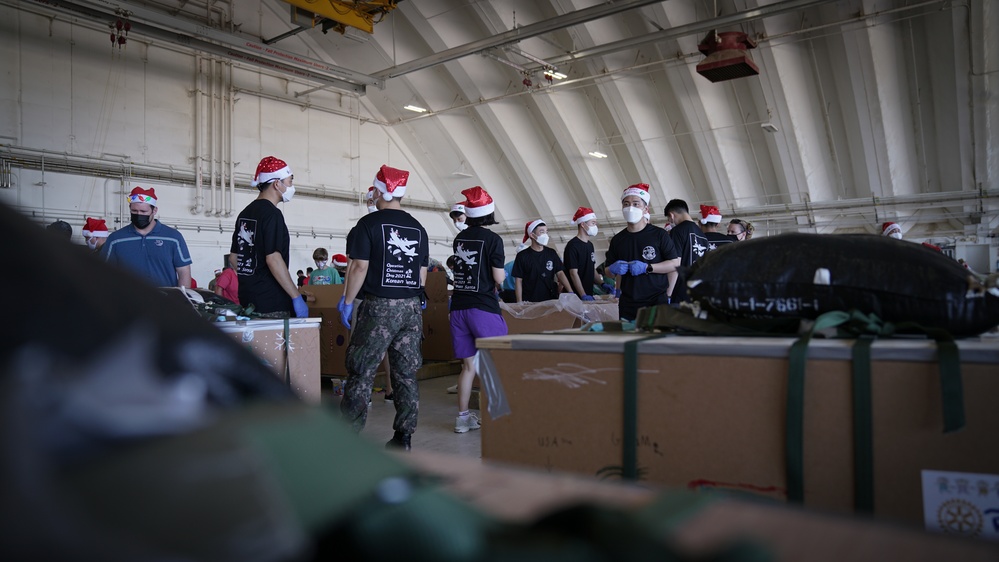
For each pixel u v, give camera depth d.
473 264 3.75
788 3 10.18
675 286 4.23
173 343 0.39
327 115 14.61
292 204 13.87
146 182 11.48
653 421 1.13
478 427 4.01
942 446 0.91
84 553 0.26
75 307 0.34
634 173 15.67
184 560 0.27
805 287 1.12
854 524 0.42
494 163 16.61
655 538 0.34
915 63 12.20
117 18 9.92
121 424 0.32
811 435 0.99
